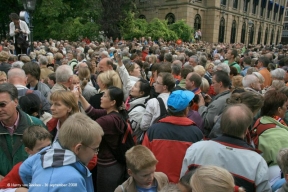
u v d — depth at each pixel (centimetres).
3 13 2819
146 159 191
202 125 314
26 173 162
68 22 2425
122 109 293
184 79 447
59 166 145
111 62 462
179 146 234
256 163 182
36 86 384
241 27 3916
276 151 215
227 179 133
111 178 263
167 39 2445
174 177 231
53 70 622
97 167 266
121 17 2330
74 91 288
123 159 270
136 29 2353
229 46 2041
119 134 267
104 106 280
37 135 193
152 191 201
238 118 192
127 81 447
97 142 160
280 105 251
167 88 333
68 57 812
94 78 545
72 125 155
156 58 727
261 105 257
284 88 327
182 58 760
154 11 3303
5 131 223
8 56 603
